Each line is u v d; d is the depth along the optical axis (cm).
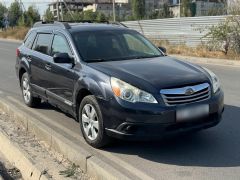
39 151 364
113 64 379
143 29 1728
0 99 560
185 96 339
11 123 457
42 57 468
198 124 346
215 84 367
